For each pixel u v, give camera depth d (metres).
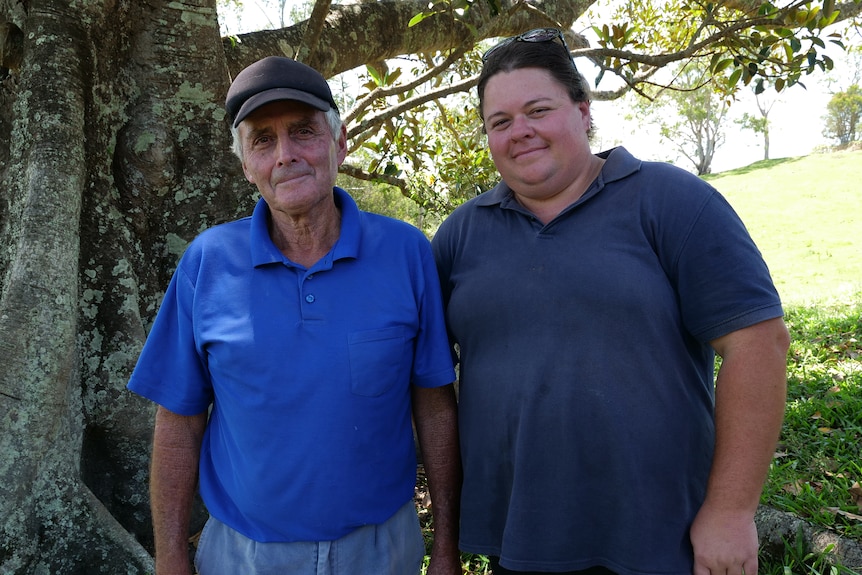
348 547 1.75
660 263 1.65
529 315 1.69
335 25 4.42
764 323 1.56
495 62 1.77
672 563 1.61
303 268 1.74
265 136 1.77
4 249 2.80
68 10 2.87
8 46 3.10
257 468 1.71
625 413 1.61
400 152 6.13
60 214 2.68
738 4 5.50
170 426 1.89
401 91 4.64
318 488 1.69
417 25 4.76
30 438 2.49
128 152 3.01
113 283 2.93
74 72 2.84
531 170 1.71
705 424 1.69
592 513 1.66
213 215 3.19
